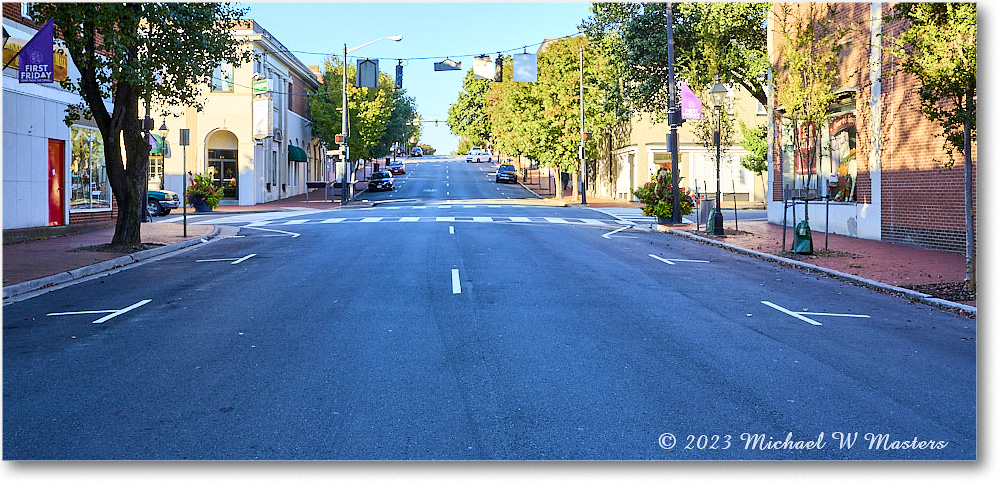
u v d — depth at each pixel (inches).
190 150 1811.0
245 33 1795.0
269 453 211.9
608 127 2164.1
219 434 226.4
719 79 1081.4
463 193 2373.3
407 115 2896.2
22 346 342.0
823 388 277.4
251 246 811.4
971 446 221.6
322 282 533.0
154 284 538.9
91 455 211.2
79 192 968.9
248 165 1833.2
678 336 363.3
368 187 2568.9
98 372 295.9
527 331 369.7
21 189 828.6
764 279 578.9
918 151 767.1
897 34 775.7
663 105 1375.5
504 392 267.6
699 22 1155.3
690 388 274.7
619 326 384.8
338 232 963.3
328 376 288.7
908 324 408.2
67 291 510.9
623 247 795.4
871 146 852.6
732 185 1892.2
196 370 298.4
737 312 431.8
